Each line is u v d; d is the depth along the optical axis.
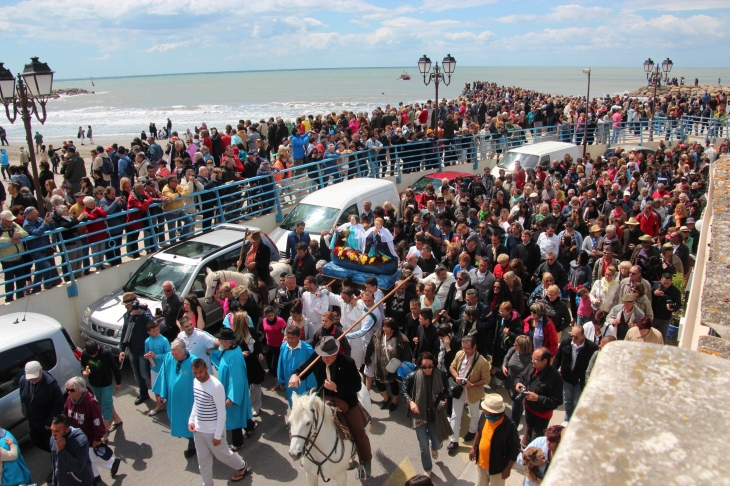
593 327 7.93
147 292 9.90
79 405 6.57
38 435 7.04
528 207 13.65
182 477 6.94
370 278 9.02
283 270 11.28
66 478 6.05
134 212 11.80
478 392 7.16
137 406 8.60
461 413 7.26
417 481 4.37
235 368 7.02
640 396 1.19
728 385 1.21
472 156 23.02
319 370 6.70
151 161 17.08
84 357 7.67
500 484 5.88
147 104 92.12
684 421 1.10
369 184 14.68
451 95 104.69
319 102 87.25
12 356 7.59
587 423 1.12
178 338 6.95
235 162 15.29
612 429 1.09
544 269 10.03
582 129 28.78
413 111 26.62
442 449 7.39
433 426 6.67
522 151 21.00
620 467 0.99
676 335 9.02
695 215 12.43
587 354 7.16
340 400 6.21
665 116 34.66
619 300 8.82
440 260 12.19
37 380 6.89
